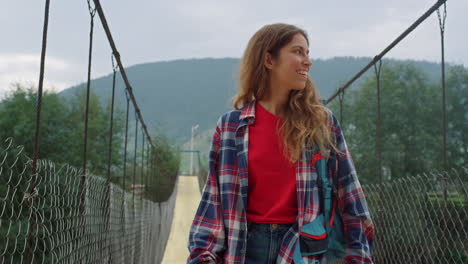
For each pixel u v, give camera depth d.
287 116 1.43
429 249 2.32
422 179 2.46
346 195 1.40
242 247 1.37
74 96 28.61
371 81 26.72
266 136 1.42
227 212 1.42
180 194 33.66
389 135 25.48
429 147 24.73
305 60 1.48
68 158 23.70
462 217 2.11
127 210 4.23
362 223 1.39
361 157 23.48
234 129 1.48
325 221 1.35
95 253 2.54
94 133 26.66
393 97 25.86
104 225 2.92
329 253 1.36
